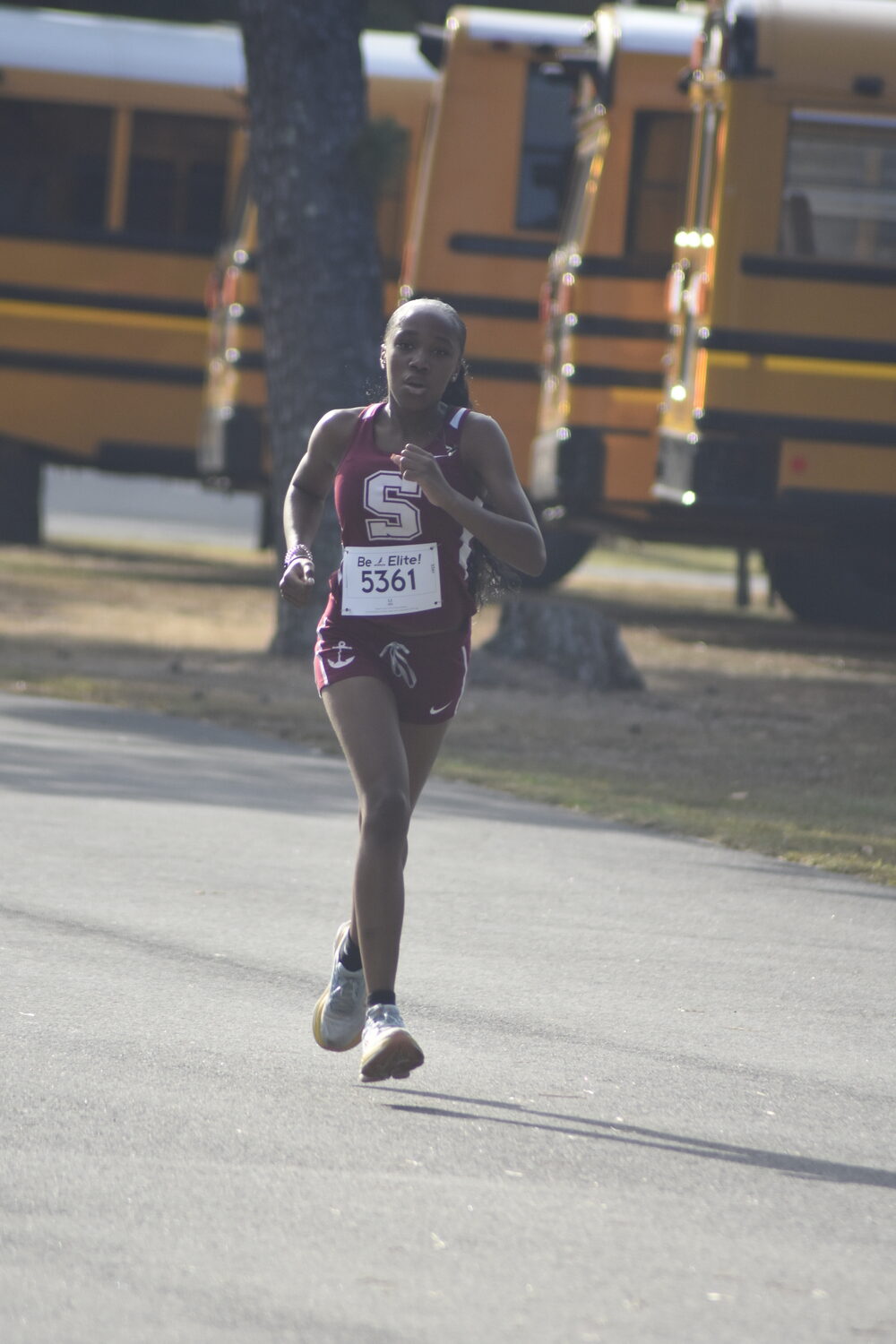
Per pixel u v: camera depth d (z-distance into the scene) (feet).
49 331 268.62
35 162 267.39
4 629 201.87
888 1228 55.88
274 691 169.27
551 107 240.73
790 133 201.26
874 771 145.59
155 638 201.67
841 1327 48.26
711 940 91.61
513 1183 58.03
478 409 242.37
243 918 90.48
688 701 176.76
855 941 93.25
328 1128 62.18
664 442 213.25
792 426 203.00
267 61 183.21
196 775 128.36
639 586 307.58
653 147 221.05
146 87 266.98
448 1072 69.00
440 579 65.05
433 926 91.25
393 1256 51.80
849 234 202.59
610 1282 50.62
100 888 94.84
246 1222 53.78
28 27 268.82
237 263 249.96
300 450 184.75
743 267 201.77
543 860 108.06
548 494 225.97
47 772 126.11
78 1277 49.55
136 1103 63.67
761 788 135.74
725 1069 71.10
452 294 240.73
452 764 138.51
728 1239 54.24
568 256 225.35
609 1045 73.41
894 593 249.55
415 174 256.11
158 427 269.85
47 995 76.18
